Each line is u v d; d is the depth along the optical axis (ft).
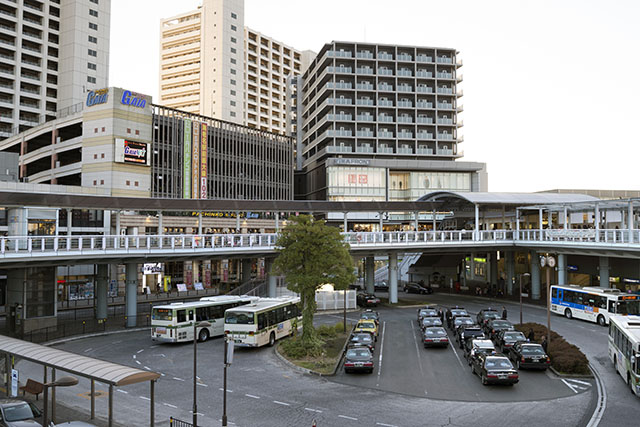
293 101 482.28
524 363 91.04
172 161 266.36
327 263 109.50
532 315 159.63
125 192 239.71
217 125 312.91
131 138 242.99
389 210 202.59
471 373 92.27
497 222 243.60
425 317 137.80
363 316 143.64
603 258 167.32
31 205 133.80
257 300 138.62
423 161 346.95
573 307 150.10
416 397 77.36
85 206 142.72
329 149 346.33
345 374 91.91
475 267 283.59
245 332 112.47
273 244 166.30
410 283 244.01
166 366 97.30
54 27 329.31
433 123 361.92
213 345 118.42
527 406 72.38
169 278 248.52
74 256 124.88
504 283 229.66
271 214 312.91
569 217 225.97
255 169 323.57
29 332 131.03
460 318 130.62
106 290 151.74
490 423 65.05
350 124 356.38
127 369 57.06
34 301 135.44
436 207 213.25
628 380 81.25
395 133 355.77
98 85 334.24
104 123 236.84
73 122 249.34
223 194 299.38
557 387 82.43
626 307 134.72
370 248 180.24
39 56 319.47
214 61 418.72
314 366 96.27
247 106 440.45
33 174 276.00
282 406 72.69
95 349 113.39
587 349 109.19
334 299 178.29
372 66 363.56
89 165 239.50
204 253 150.51
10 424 57.52
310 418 67.26
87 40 329.93
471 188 358.02
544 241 182.29
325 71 354.33
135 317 144.36
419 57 368.68
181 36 435.94
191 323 120.88
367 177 341.62
